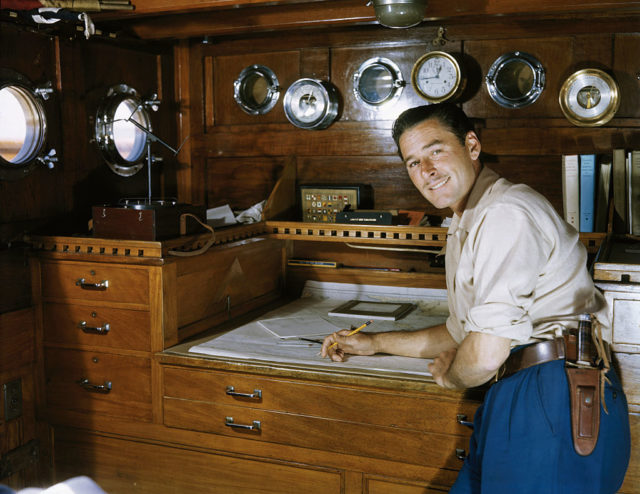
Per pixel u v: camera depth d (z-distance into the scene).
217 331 2.78
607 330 1.86
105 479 2.71
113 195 3.16
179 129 3.58
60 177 2.85
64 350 2.68
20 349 2.65
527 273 1.57
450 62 3.01
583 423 1.55
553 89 2.99
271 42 3.36
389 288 3.28
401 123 1.83
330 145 3.32
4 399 2.61
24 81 2.65
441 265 3.15
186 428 2.53
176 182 3.59
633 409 2.06
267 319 2.94
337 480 2.37
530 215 1.62
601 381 1.57
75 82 2.90
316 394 2.34
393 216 3.06
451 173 1.80
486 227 1.63
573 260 1.70
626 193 2.66
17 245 2.63
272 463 2.44
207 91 3.52
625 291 2.01
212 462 2.53
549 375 1.60
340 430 2.32
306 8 2.95
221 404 2.47
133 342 2.55
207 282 2.77
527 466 1.59
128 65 3.22
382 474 2.30
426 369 2.25
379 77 3.21
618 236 2.68
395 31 3.16
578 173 2.78
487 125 3.09
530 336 1.58
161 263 2.44
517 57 2.99
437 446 2.21
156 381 2.54
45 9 2.53
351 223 3.06
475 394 2.13
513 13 2.69
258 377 2.40
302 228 3.12
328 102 3.23
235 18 3.05
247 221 3.16
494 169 3.13
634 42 2.87
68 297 2.63
